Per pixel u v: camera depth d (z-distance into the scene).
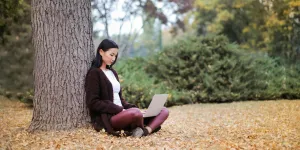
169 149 3.79
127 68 11.59
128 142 4.05
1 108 8.16
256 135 4.79
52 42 4.59
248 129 5.37
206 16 18.94
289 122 6.10
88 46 4.80
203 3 17.42
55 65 4.59
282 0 14.02
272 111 7.70
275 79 11.55
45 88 4.62
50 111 4.61
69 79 4.62
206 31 19.39
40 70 4.65
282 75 11.86
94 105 4.41
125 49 16.17
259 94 10.45
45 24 4.60
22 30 10.82
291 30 14.19
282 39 14.68
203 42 11.63
